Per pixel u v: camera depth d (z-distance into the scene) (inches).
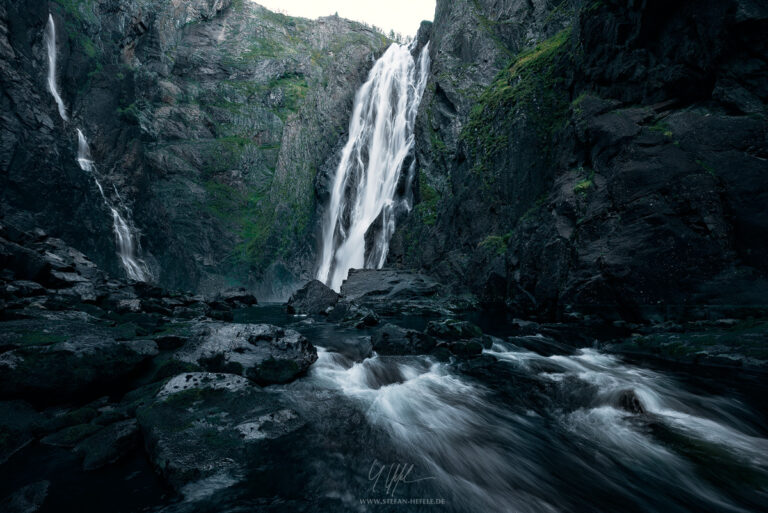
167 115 1749.5
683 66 472.1
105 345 188.2
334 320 543.5
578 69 676.1
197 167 1748.3
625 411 196.4
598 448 158.7
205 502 106.7
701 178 408.8
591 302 468.4
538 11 1120.8
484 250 754.8
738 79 415.5
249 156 1907.0
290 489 114.7
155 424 143.9
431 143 1153.4
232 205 1785.2
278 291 1646.2
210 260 1630.2
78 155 1216.8
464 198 882.8
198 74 2000.5
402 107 1573.6
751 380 242.5
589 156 575.8
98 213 1161.4
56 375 166.4
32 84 1024.9
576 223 534.0
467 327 356.2
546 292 552.1
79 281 421.1
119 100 1430.9
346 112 1889.8
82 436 141.7
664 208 426.0
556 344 360.5
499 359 294.8
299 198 1818.4
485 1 1270.9
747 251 374.3
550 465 143.9
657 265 416.5
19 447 135.0
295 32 2429.9
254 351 222.8
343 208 1673.2
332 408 181.9
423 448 149.0
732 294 367.9
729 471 142.0
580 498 123.6
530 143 753.0
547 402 207.0
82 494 109.6
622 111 524.4
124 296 433.7
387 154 1574.8
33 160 962.7
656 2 501.7
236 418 155.2
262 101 2097.7
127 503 105.6
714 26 433.1
